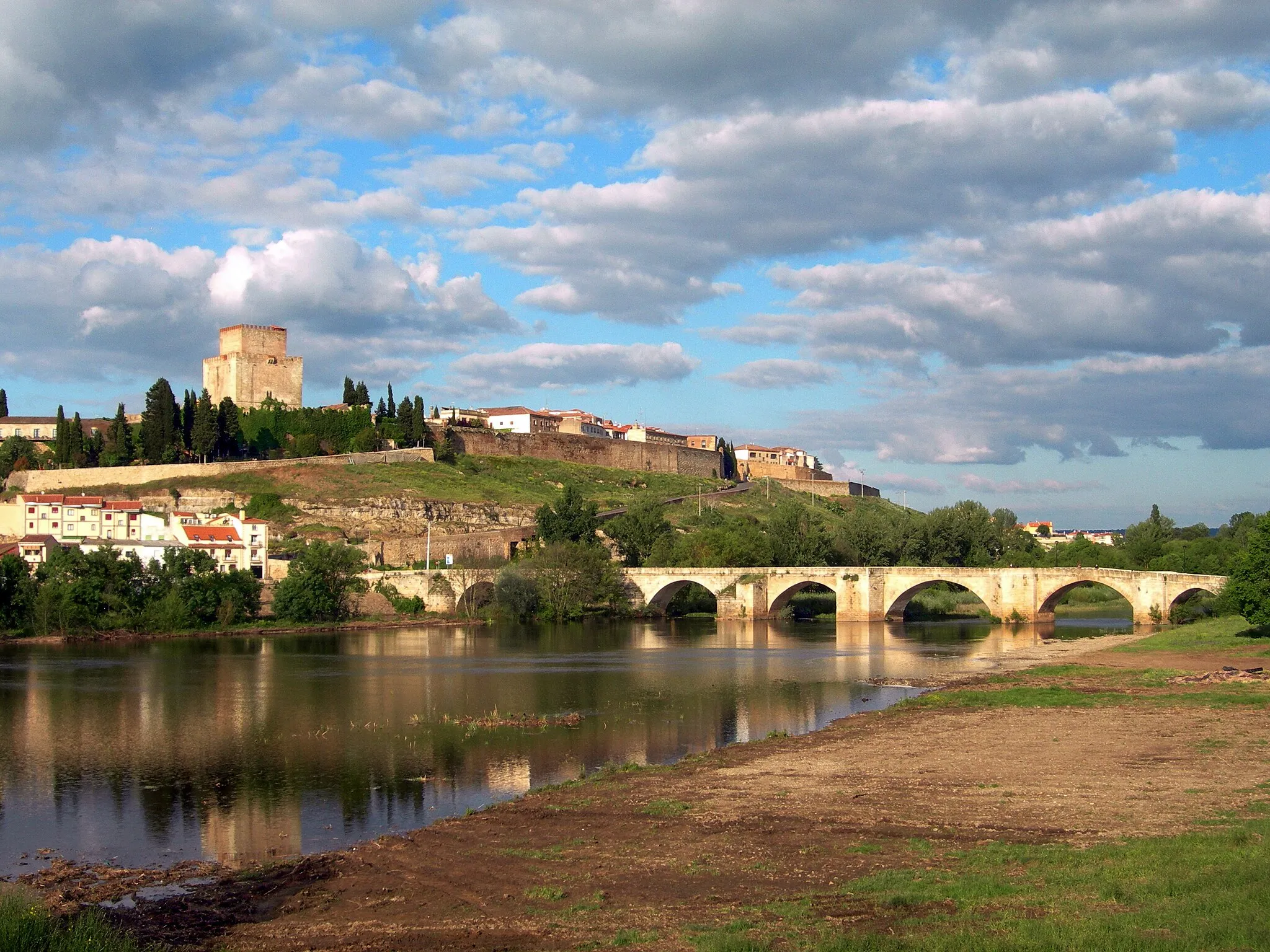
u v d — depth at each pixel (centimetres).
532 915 3734
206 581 16625
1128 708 7719
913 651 13375
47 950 3500
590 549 19525
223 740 7675
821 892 3728
